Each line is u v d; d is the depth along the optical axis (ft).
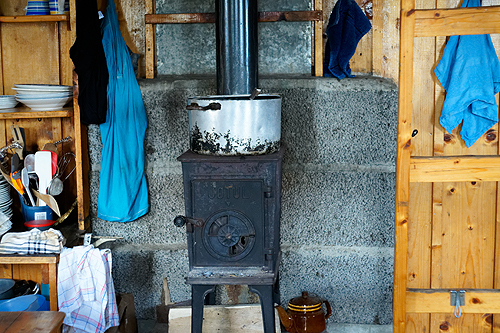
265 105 6.61
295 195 8.52
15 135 8.54
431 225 8.54
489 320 8.57
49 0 8.55
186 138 8.54
